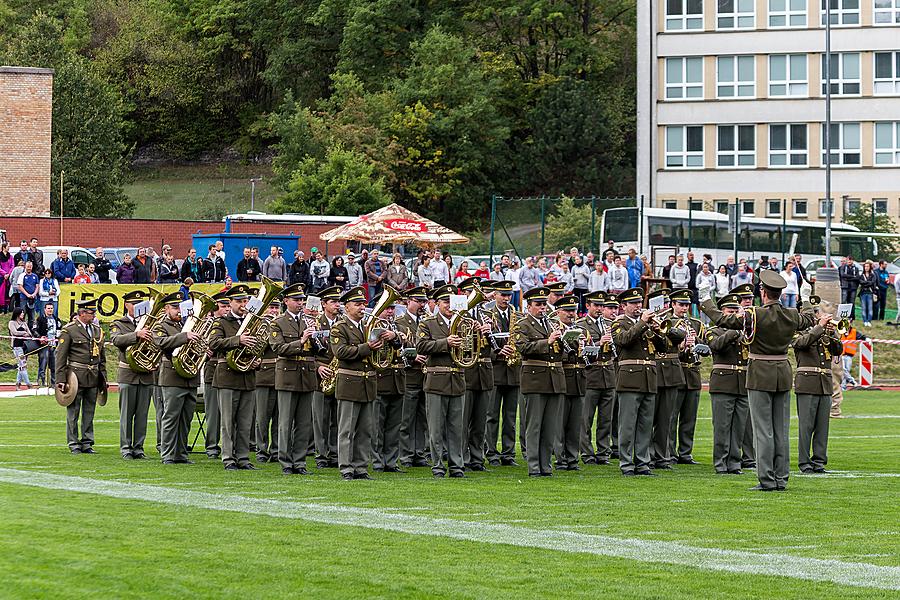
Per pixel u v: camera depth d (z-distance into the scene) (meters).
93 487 17.23
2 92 61.28
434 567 11.80
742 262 43.66
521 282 40.59
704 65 72.50
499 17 91.69
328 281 41.47
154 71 102.06
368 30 88.44
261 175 99.19
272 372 21.47
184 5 105.88
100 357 22.44
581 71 89.94
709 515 15.43
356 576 11.31
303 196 71.44
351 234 42.78
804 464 20.73
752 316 18.08
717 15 72.19
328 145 77.69
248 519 14.48
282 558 12.06
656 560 12.38
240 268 41.03
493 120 83.38
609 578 11.47
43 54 78.81
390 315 19.39
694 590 11.03
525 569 11.82
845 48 71.38
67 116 76.62
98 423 28.19
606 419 22.62
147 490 17.08
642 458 20.75
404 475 20.19
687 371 22.45
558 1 89.44
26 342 36.56
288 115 82.75
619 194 82.50
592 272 41.22
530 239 58.66
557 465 21.56
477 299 19.95
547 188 82.62
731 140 72.50
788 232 58.69
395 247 49.12
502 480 19.44
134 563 11.66
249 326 19.98
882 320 49.56
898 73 71.19
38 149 62.00
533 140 84.19
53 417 29.03
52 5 107.69
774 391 18.05
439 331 19.97
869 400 36.50
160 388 22.17
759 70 72.06
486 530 14.02
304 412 19.91
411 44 84.06
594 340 22.61
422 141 80.50
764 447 18.08
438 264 41.69
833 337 20.77
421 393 21.78
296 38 97.75
